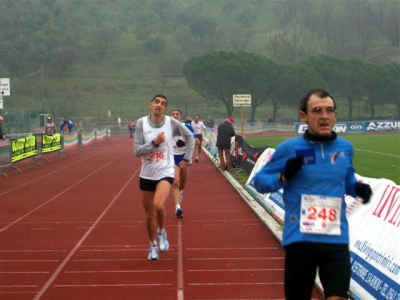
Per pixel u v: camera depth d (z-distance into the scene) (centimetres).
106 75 10650
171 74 10569
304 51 10238
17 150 2103
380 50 10556
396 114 7800
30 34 11919
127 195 1476
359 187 439
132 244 901
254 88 7000
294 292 436
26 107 8869
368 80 7150
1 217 1159
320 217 425
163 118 776
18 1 13050
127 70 10950
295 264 430
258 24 13538
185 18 13825
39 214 1192
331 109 434
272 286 675
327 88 7275
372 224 657
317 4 12206
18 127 4038
